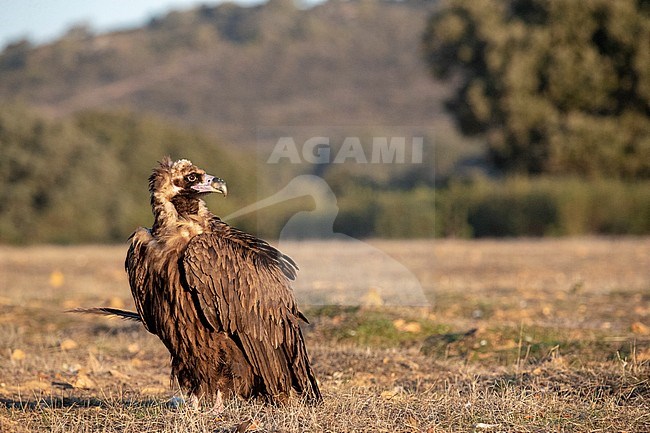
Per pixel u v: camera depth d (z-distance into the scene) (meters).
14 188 138.12
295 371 28.02
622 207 116.81
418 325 43.12
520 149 138.88
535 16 140.75
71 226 138.25
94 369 37.16
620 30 133.38
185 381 27.86
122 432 26.02
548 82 135.12
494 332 40.66
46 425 27.09
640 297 54.50
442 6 147.62
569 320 46.97
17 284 66.62
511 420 26.52
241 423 25.67
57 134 149.12
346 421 25.97
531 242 106.50
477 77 144.00
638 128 135.50
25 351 41.06
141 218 139.88
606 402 27.97
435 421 26.47
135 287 27.00
